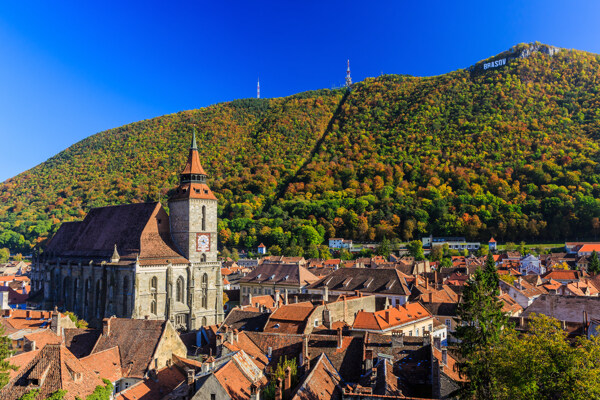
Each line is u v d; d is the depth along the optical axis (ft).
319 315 312.29
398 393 177.58
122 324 275.59
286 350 241.14
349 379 212.84
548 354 165.68
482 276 213.46
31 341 246.27
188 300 462.19
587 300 325.21
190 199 468.34
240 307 357.41
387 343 231.30
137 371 245.24
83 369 201.16
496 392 183.73
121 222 498.69
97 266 464.24
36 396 183.93
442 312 393.50
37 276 574.97
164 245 467.11
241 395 190.08
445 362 216.13
